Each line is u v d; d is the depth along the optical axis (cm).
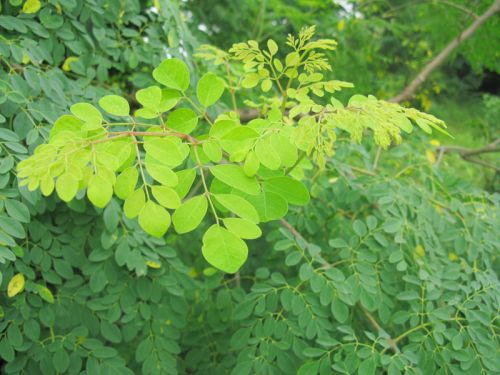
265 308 34
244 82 27
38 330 30
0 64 31
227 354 40
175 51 39
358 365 30
